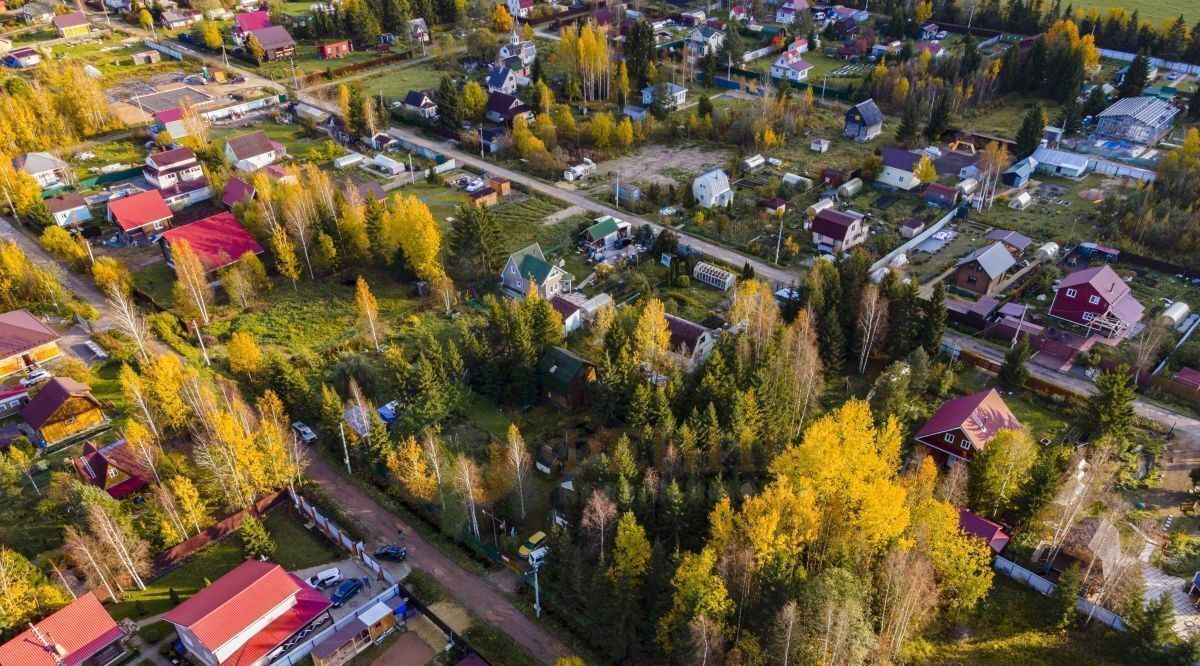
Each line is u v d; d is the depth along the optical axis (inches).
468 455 2792.8
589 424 3006.9
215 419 2522.1
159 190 4547.2
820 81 6496.1
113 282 3609.7
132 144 5403.5
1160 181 4658.0
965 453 2696.9
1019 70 6171.3
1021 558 2417.6
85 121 5423.2
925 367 3043.8
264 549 2420.0
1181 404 3142.2
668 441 2556.6
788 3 7829.7
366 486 2706.7
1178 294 3833.7
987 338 3553.2
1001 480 2470.5
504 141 5374.0
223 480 2495.1
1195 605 2273.6
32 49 6806.1
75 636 2098.9
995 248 3882.9
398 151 5378.9
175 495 2465.6
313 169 4133.9
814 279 3373.5
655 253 4141.2
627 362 2908.5
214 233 3961.6
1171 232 4138.8
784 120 5531.5
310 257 3932.1
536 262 3693.4
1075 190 4849.9
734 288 3678.6
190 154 4862.2
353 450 2797.7
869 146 5472.4
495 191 4776.1
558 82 6476.4
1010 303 3720.5
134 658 2140.7
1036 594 2319.1
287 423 2819.9
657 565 2080.5
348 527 2539.4
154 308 3663.9
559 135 5521.7
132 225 4229.8
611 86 6240.2
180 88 6309.1
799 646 1867.6
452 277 3890.3
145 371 2903.5
